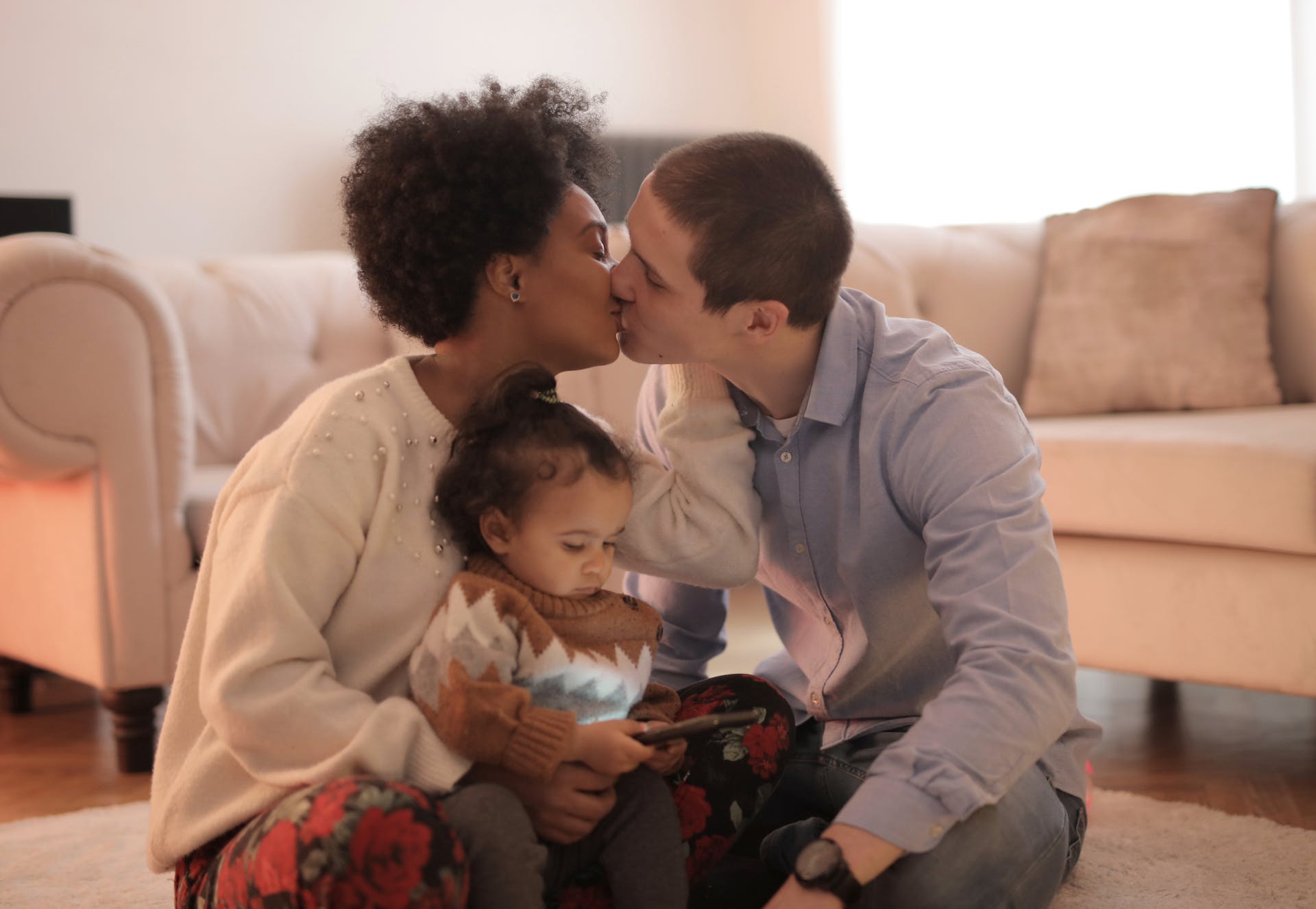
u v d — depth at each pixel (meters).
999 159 5.51
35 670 2.79
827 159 6.22
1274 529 1.85
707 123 6.64
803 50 6.34
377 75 5.81
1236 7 4.64
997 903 1.12
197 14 5.41
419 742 1.01
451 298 1.17
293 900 0.89
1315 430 1.97
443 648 1.02
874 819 1.05
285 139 5.62
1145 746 2.12
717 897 1.35
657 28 6.50
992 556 1.15
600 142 1.31
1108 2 5.06
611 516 1.10
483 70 6.07
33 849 1.76
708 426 1.35
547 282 1.19
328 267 3.10
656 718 1.16
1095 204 5.18
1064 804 1.33
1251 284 2.63
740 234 1.20
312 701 1.01
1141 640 2.06
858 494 1.32
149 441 2.16
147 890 1.60
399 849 0.88
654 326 1.26
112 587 2.15
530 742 0.99
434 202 1.13
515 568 1.10
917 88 5.81
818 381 1.30
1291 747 2.09
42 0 5.08
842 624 1.39
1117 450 2.05
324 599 1.07
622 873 1.08
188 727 1.14
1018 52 5.41
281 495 1.06
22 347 2.05
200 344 2.83
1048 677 1.10
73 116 5.17
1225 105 4.70
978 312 2.85
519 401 1.10
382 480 1.10
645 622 1.16
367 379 1.14
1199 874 1.50
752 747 1.22
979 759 1.06
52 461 2.09
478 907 0.95
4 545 2.46
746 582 1.35
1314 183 4.38
